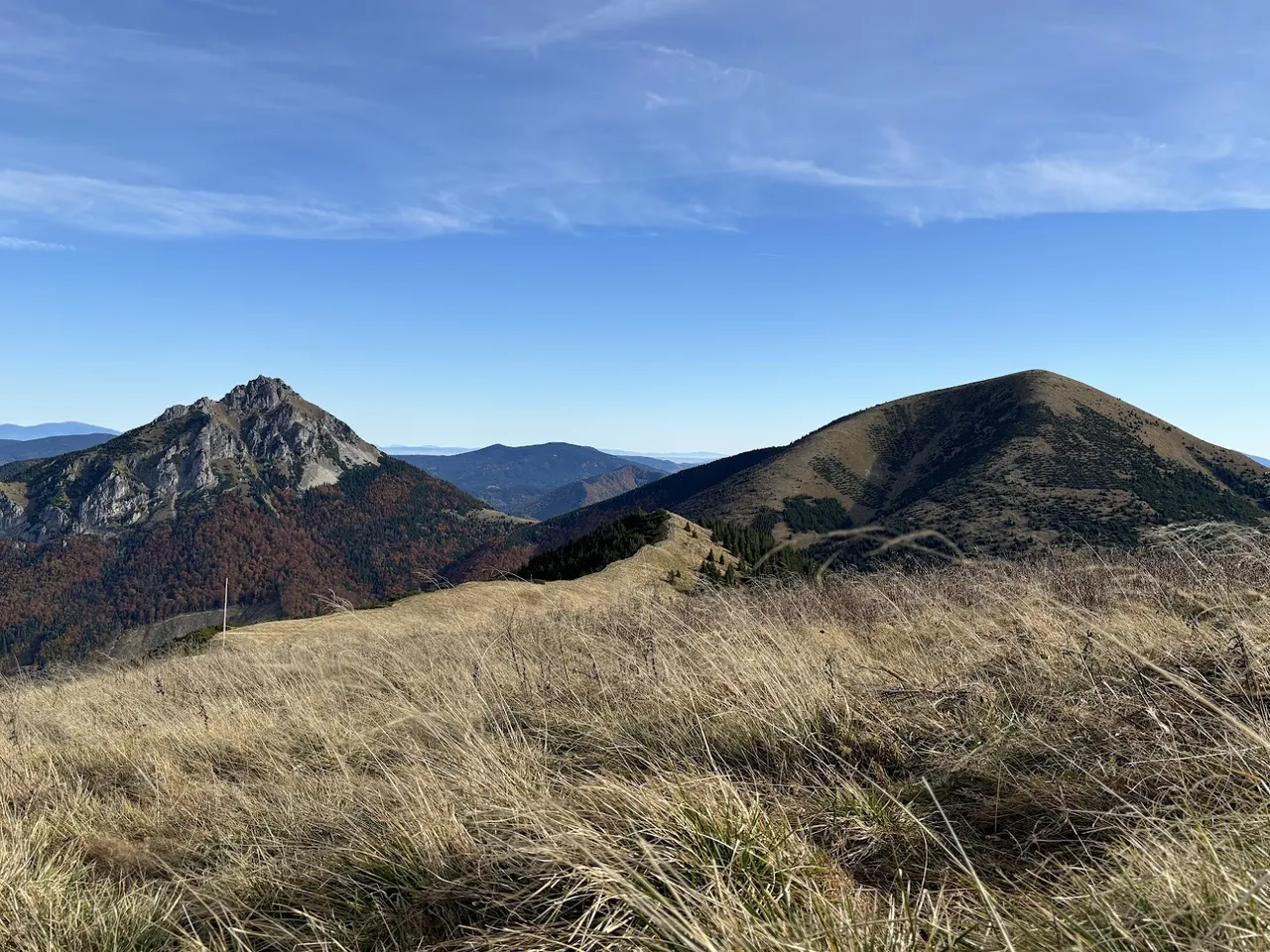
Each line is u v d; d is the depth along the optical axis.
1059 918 2.07
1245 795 2.62
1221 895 1.95
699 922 2.26
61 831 4.35
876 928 2.15
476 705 5.37
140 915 3.11
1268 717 3.13
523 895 2.71
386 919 2.82
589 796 3.25
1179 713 3.40
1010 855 2.79
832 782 3.52
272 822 3.99
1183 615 5.56
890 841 2.96
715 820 2.85
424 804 3.45
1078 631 5.10
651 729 4.48
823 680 4.61
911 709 4.19
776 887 2.50
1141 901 2.07
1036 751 3.44
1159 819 2.51
